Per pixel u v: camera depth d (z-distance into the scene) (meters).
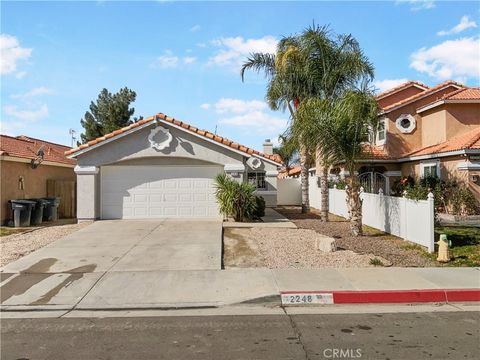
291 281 8.69
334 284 8.44
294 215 20.88
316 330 6.27
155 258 10.65
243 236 13.64
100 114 34.47
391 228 14.18
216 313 7.18
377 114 13.32
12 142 21.30
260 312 7.22
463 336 5.99
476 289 8.05
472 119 22.81
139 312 7.28
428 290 7.97
